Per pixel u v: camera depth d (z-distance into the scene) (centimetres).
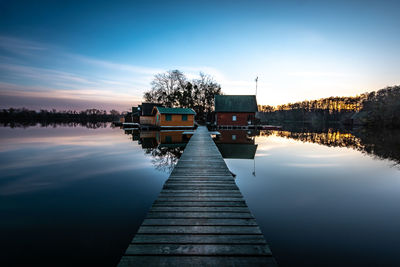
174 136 2247
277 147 1568
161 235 309
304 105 10625
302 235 413
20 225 449
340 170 930
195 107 4719
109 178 810
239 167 973
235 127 3241
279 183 745
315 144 1748
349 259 343
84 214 500
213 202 439
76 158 1187
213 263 251
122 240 395
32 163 1062
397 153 1355
